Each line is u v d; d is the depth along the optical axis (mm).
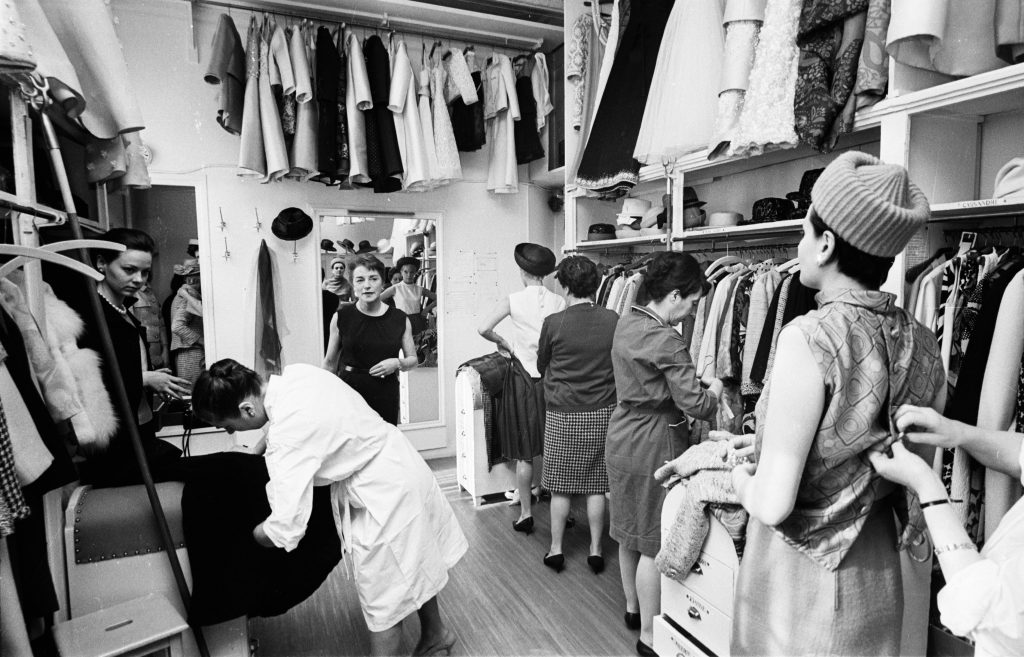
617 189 3232
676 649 1762
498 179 4324
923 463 888
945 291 1763
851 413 930
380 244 4324
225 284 3873
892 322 979
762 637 1089
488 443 3311
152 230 3709
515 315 3088
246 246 3916
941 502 846
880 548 1033
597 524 2576
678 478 1761
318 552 1874
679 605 1770
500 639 2143
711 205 3367
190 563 1708
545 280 4926
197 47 3705
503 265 4738
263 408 1767
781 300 2104
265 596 1766
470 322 4645
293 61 3545
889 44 1766
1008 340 1490
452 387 4613
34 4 1308
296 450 1646
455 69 3975
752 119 2102
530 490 3121
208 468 1812
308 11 3729
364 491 1787
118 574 1668
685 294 1937
